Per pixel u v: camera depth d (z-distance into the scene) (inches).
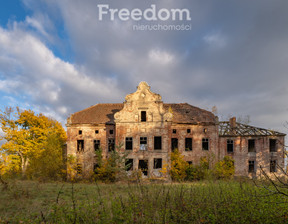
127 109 969.5
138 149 939.3
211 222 239.0
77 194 457.4
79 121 1042.1
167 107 1163.9
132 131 954.1
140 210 272.1
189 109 1139.3
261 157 1007.6
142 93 978.1
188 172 912.9
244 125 1105.4
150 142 940.6
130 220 247.1
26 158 1285.7
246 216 245.0
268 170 991.0
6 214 304.5
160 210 270.5
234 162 1007.6
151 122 952.9
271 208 264.5
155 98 970.1
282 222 234.2
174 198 309.1
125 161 893.2
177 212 262.1
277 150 1018.1
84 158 999.0
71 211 285.4
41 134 1284.4
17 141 1221.7
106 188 535.5
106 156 1002.7
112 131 1031.6
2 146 1181.7
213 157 949.2
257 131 1046.4
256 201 284.4
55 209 295.4
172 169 904.9
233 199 301.7
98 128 1030.4
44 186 554.9
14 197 398.3
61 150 1027.9
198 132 1024.9
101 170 871.1
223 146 1027.9
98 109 1147.3
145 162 978.7
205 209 275.4
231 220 239.8
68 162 951.0
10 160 1200.2
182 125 1024.2
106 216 264.2
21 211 324.5
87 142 1022.4
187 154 1003.9
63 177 957.2
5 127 1213.1
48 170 917.8
